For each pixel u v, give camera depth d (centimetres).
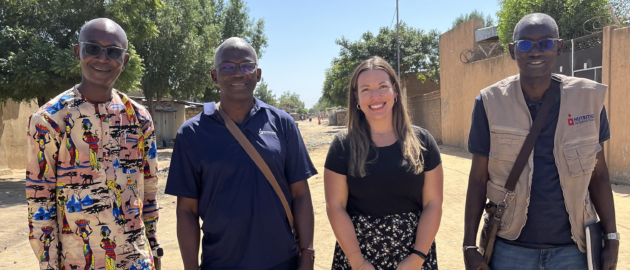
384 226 245
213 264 239
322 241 537
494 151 249
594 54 858
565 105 240
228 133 243
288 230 250
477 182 261
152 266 246
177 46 1970
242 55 246
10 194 984
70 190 221
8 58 992
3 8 1094
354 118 256
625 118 779
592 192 249
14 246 582
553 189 237
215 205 236
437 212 248
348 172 248
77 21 1153
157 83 1978
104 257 225
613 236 240
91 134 227
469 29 1484
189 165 242
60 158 220
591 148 234
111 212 228
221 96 255
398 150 247
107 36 229
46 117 216
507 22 1167
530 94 250
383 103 246
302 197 262
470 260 253
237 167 236
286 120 263
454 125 1597
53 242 219
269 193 240
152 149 259
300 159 262
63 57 1035
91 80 230
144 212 260
